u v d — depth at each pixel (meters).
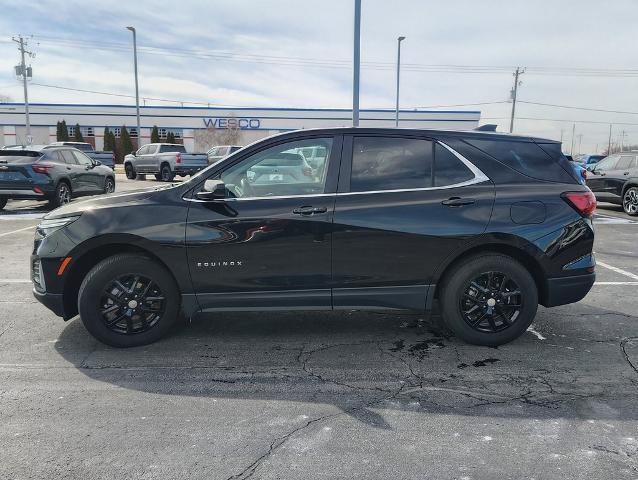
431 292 4.18
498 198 4.13
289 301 4.16
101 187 14.83
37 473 2.62
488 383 3.66
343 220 4.05
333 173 4.16
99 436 2.97
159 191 4.22
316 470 2.65
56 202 12.73
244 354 4.19
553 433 3.00
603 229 10.80
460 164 4.20
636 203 13.00
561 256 4.18
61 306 4.20
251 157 4.20
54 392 3.52
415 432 3.01
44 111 50.59
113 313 4.22
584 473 2.62
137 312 4.24
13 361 4.04
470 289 4.21
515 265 4.16
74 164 13.57
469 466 2.68
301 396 3.47
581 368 3.91
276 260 4.09
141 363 4.00
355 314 5.18
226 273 4.11
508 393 3.50
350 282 4.12
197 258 4.08
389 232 4.06
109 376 3.78
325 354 4.19
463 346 4.35
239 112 50.38
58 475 2.60
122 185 22.09
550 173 4.28
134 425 3.09
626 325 4.86
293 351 4.25
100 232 4.04
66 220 4.16
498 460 2.73
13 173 12.04
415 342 4.45
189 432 3.02
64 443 2.89
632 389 3.56
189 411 3.27
